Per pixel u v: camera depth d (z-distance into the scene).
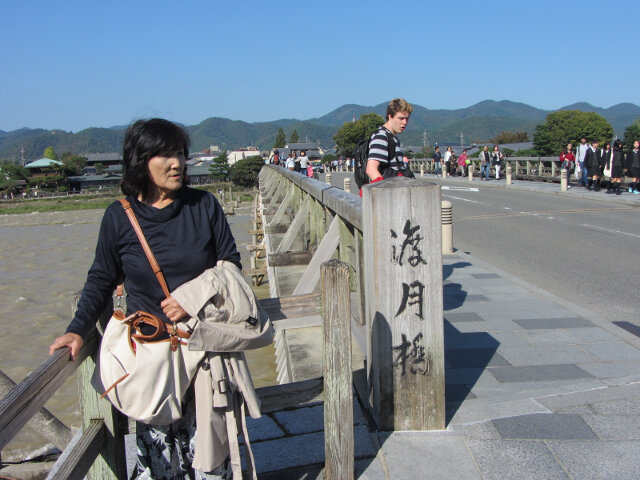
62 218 52.12
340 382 2.64
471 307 6.45
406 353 3.16
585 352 4.78
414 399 3.21
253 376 8.37
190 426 2.29
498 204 18.77
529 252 10.48
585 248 10.56
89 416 2.48
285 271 7.96
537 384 4.04
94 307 2.19
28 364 11.22
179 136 2.15
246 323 2.19
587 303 6.92
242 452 3.10
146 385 2.08
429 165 40.56
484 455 2.99
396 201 3.04
